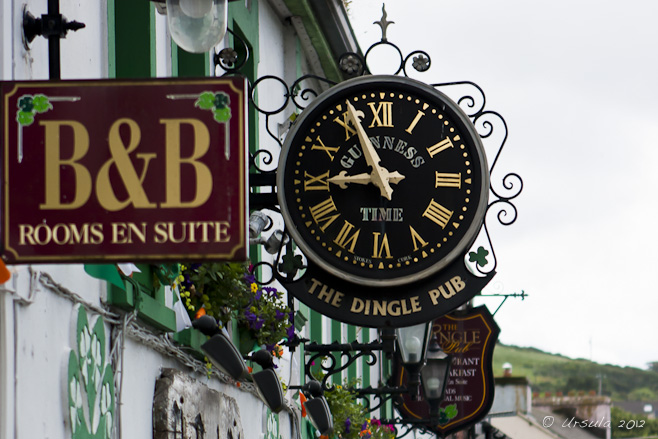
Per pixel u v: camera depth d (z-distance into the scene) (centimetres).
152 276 805
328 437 1499
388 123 816
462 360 1905
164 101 523
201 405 914
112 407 714
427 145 813
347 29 1534
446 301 804
